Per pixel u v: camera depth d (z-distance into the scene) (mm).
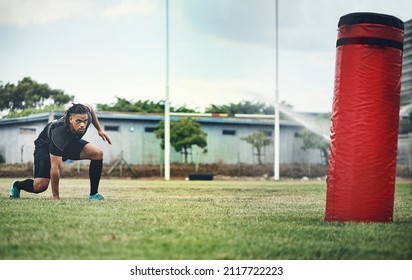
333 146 8734
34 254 6652
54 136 12508
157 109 26672
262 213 10203
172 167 25969
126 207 10875
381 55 8461
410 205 12234
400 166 24906
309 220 9102
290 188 17469
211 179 23734
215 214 9898
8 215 9453
